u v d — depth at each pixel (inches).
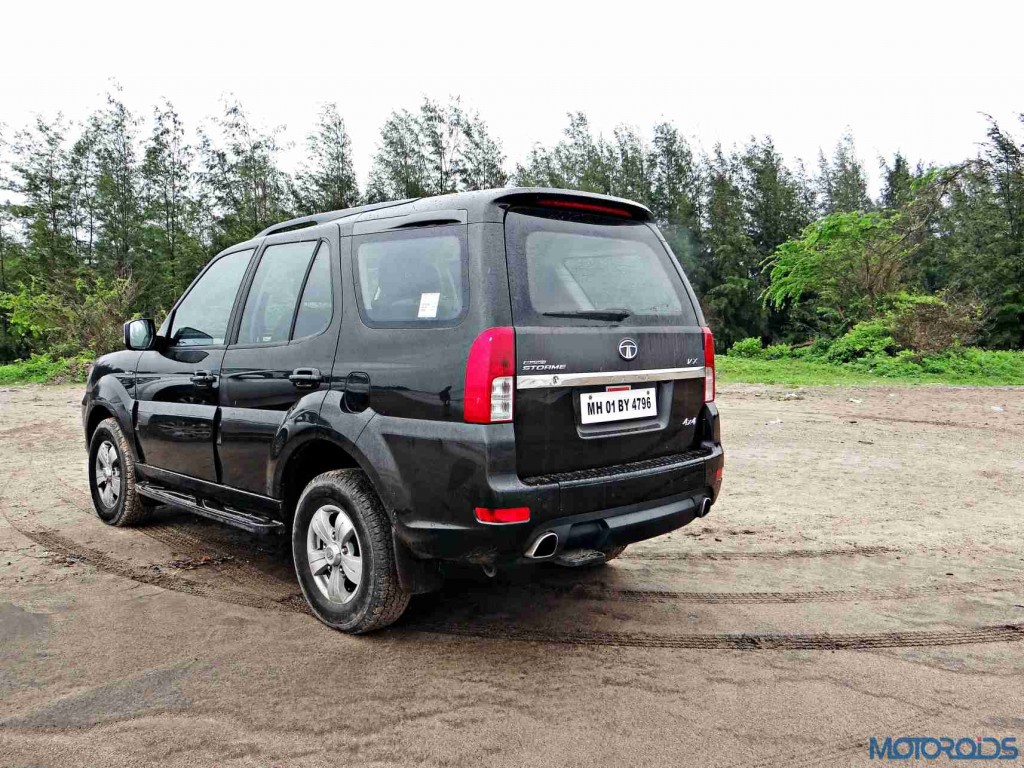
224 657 123.2
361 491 128.1
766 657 124.6
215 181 1294.3
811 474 272.4
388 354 124.3
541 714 105.7
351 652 125.5
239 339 158.9
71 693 110.8
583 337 121.6
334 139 1375.5
